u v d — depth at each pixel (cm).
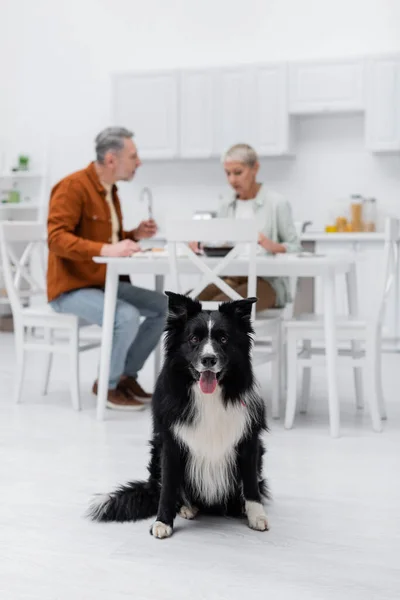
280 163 641
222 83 610
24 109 704
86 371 489
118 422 344
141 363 390
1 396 404
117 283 351
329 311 322
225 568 186
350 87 583
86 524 217
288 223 402
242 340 209
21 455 289
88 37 684
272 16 638
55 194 370
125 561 191
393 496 241
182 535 208
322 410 374
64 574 183
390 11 610
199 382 200
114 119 639
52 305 377
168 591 174
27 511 228
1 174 695
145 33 670
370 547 200
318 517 222
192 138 622
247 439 211
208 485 212
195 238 320
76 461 281
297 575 182
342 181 629
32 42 697
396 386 439
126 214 682
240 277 392
